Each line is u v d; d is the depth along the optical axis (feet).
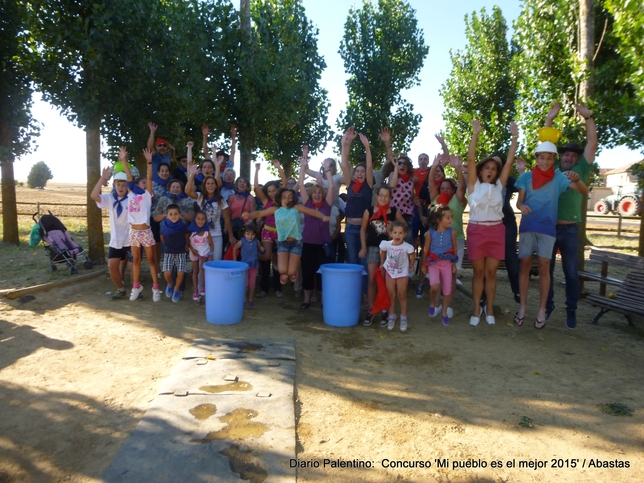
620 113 26.23
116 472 9.71
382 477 9.95
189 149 24.52
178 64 29.35
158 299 23.00
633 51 22.74
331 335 18.95
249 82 30.71
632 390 14.32
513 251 22.65
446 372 15.47
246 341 17.70
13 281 25.26
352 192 22.11
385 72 46.98
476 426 12.08
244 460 10.17
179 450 10.47
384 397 13.58
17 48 29.94
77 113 26.89
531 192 19.17
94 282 25.81
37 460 10.32
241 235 24.99
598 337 19.34
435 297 21.31
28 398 13.05
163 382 14.06
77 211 70.28
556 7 31.19
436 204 22.88
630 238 57.77
